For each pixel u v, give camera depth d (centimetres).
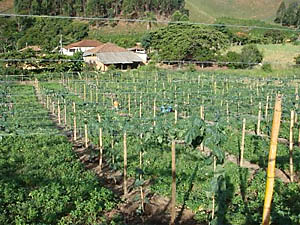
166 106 2911
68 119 2691
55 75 4781
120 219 1070
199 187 1253
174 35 6112
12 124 2412
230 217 1006
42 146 1884
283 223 956
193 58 5844
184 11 13312
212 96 3078
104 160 1694
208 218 1034
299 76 4369
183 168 1427
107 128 1731
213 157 861
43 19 9738
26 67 4900
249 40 7225
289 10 10462
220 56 5722
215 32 5884
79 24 9981
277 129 563
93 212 1088
